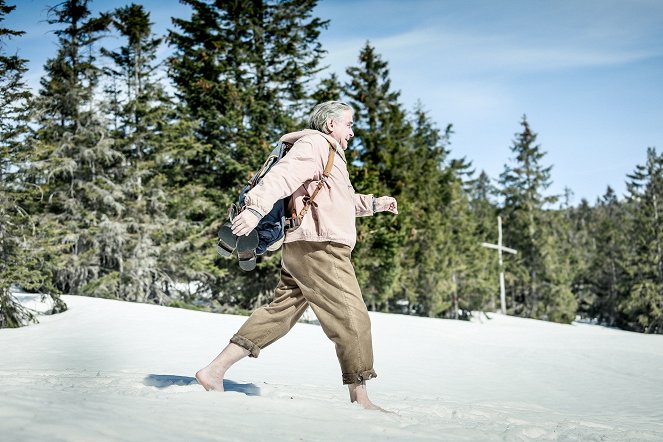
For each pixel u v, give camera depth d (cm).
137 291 2314
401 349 1130
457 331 1667
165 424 149
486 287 4012
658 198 4806
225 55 2672
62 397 177
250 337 262
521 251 5041
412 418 218
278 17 2675
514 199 5150
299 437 155
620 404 654
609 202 10325
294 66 2608
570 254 5150
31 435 115
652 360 1121
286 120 2414
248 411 190
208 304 2556
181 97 2759
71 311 1427
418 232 3341
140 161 2489
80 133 2295
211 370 256
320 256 254
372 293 2762
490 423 251
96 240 2256
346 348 251
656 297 4619
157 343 926
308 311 2059
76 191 2366
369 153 2941
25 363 639
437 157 4347
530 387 762
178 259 2430
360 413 208
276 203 249
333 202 256
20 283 1416
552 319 4803
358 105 3128
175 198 2483
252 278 2444
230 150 2481
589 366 1023
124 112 2511
